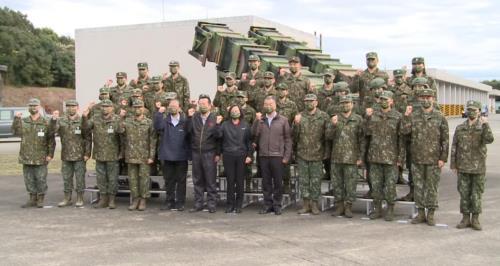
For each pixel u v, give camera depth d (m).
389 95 8.13
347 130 8.30
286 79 9.85
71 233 7.29
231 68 11.75
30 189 9.39
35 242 6.76
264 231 7.39
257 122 8.78
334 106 9.02
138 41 28.28
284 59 11.17
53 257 6.04
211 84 26.33
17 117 9.29
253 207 9.41
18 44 56.22
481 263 5.78
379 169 8.24
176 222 8.06
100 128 9.23
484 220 8.09
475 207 7.44
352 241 6.79
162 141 9.07
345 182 8.39
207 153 8.88
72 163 9.55
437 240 6.85
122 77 10.74
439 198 10.17
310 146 8.58
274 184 8.75
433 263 5.78
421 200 7.87
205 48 12.37
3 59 53.97
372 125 8.20
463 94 73.06
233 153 8.75
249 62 10.15
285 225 7.81
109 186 9.32
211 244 6.63
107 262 5.82
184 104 10.71
